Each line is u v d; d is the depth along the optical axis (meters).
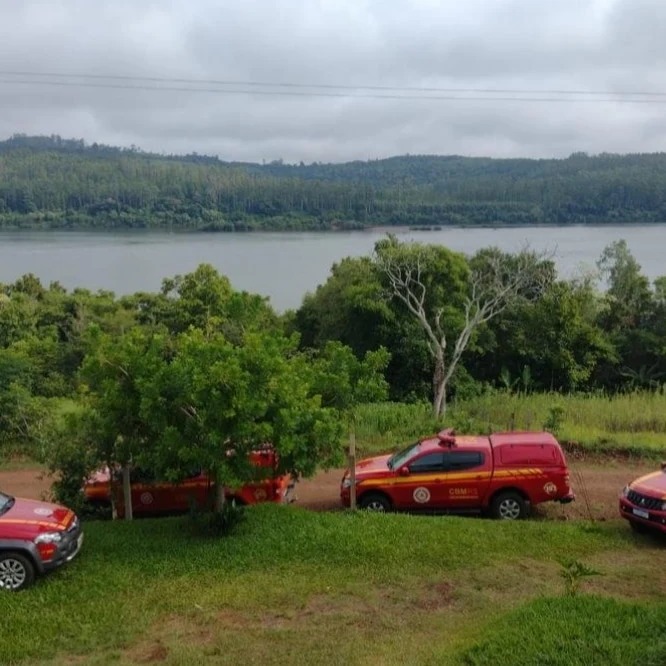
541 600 9.85
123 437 13.55
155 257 120.75
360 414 22.64
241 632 9.51
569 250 87.94
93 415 13.61
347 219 174.38
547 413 23.83
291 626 9.69
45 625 9.74
